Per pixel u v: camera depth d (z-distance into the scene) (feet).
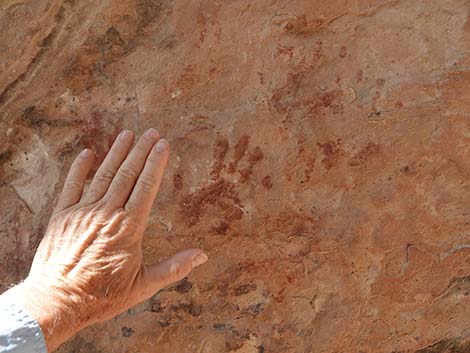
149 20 2.72
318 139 2.73
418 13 2.76
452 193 2.78
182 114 2.73
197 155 2.73
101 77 2.74
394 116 2.75
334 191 2.76
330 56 2.74
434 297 2.85
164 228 2.73
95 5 2.68
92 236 2.20
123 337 2.80
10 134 2.77
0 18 2.64
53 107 2.75
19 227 2.77
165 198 2.73
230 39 2.73
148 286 2.32
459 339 2.91
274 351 2.83
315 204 2.76
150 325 2.80
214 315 2.80
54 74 2.73
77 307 2.14
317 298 2.81
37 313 2.04
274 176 2.73
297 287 2.80
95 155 2.69
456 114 2.76
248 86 2.73
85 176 2.40
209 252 2.76
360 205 2.76
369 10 2.75
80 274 2.16
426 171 2.76
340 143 2.74
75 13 2.67
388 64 2.75
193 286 2.78
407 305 2.85
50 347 2.07
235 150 2.73
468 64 2.76
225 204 2.73
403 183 2.76
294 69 2.73
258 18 2.73
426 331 2.88
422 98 2.75
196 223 2.74
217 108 2.73
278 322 2.82
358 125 2.74
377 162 2.75
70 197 2.34
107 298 2.20
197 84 2.73
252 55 2.73
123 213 2.24
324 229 2.76
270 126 2.73
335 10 2.73
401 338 2.88
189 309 2.80
